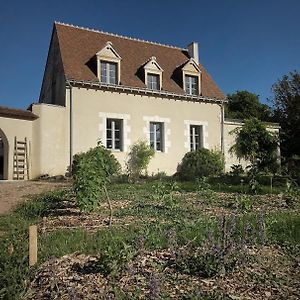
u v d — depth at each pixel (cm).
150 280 384
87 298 394
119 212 886
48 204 1041
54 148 1983
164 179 1989
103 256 455
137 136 2200
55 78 2267
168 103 2319
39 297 414
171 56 2609
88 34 2381
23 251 518
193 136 2422
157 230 657
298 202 994
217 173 2152
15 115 1903
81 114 2056
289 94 3588
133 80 2245
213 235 534
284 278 446
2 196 1266
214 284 422
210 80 2578
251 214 816
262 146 2498
